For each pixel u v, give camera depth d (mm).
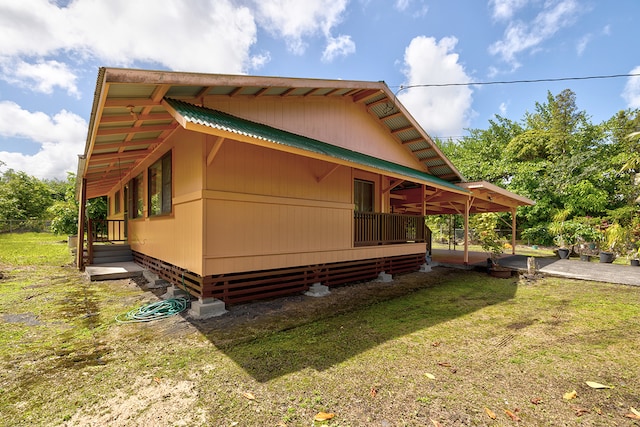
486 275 8906
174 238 5938
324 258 6637
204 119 3754
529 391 2713
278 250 5738
